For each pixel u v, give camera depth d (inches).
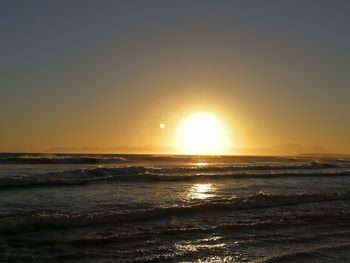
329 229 524.1
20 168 1533.0
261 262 375.2
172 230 478.0
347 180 1256.2
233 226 508.1
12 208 592.7
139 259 371.2
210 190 891.4
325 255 408.2
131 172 1304.1
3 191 802.2
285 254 403.5
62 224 475.2
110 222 506.0
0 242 400.8
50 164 1924.2
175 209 587.2
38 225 460.1
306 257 397.7
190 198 749.3
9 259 354.3
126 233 457.4
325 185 1069.8
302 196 754.2
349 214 622.8
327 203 727.7
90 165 1867.6
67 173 1137.4
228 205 637.9
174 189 890.1
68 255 373.7
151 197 747.4
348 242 464.4
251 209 641.0
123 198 725.3
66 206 623.5
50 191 812.0
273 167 1845.5
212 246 421.4
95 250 391.9
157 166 1898.4
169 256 383.6
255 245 432.5
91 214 513.3
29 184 897.5
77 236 436.1
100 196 745.6
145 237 443.8
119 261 363.9
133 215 535.5
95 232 456.4
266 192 876.0
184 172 1454.2
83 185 935.0
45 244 402.3
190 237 452.8
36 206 615.8
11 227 440.8
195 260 376.2
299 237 474.6
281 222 547.5
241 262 373.7
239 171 1614.2
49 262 353.7
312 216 592.7
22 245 395.9
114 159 2213.3
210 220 546.0
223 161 2918.3
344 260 395.5
